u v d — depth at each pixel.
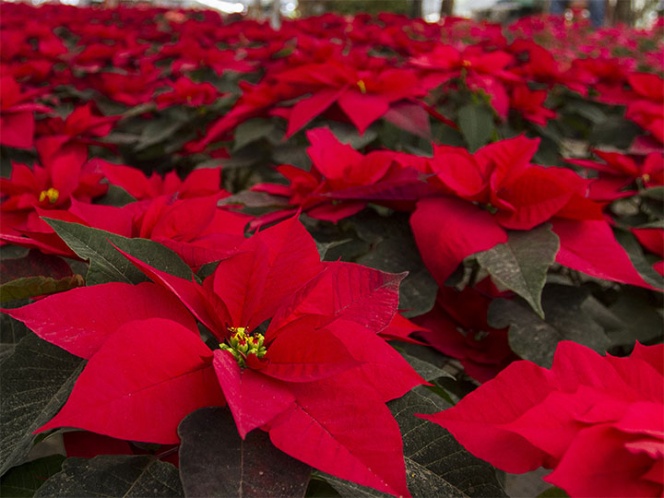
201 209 0.48
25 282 0.44
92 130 1.08
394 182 0.62
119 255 0.41
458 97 1.40
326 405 0.34
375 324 0.39
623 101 1.16
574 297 0.66
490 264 0.56
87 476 0.34
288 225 0.42
